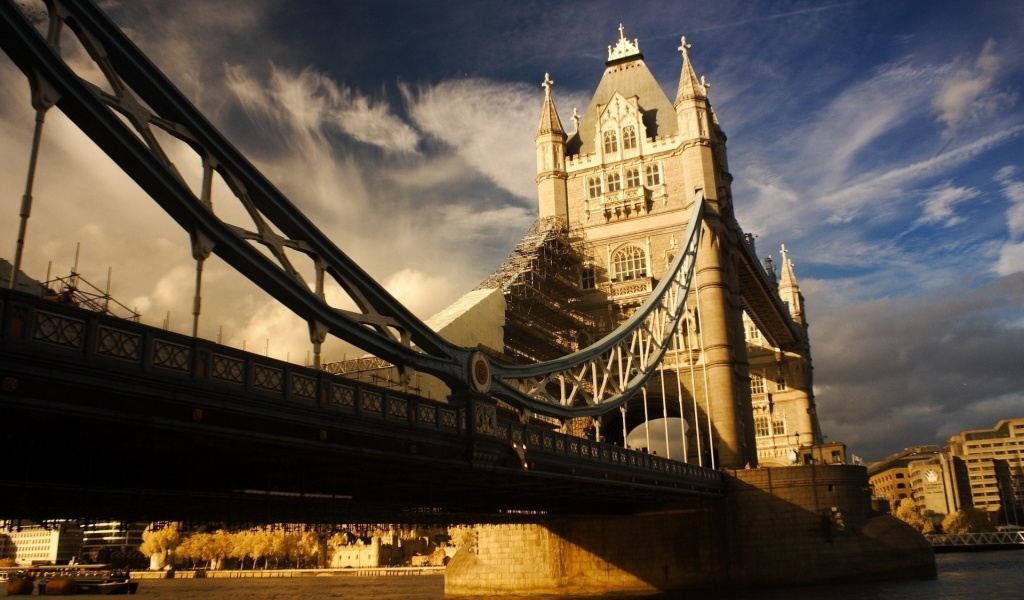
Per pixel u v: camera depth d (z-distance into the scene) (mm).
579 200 78500
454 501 37281
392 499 32750
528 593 59500
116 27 20609
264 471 26078
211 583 108250
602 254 75750
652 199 75562
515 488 36344
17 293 15438
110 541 158750
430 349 28328
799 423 97562
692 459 68125
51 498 23438
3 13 17266
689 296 72438
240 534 144875
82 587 83625
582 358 44438
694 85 75438
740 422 67375
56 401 15938
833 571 56094
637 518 58344
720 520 57406
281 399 20766
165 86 21438
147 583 110312
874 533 57656
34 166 17703
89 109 18859
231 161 22750
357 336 24922
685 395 70125
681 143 74562
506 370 33938
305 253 24703
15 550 161750
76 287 20797
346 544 152625
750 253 78562
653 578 57062
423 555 143000
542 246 71312
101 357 16703
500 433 30844
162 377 17766
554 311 69625
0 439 18625
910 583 55406
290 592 82500
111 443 19641
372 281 26344
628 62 83938
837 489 57781
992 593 48344
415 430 25578
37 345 15609
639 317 54000
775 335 96625
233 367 19688
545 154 79625
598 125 79688
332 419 22266
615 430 81375
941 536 122188
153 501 25531
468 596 61562
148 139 20422
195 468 24203
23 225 17281
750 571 56125
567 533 59562
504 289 65188
